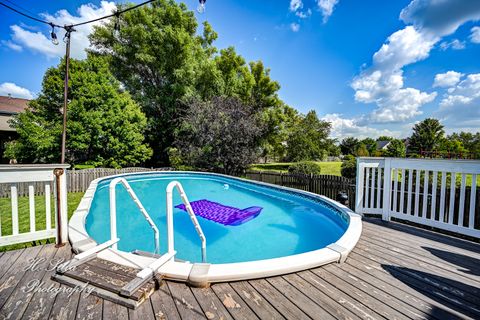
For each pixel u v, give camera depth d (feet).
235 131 41.45
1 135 51.08
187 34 50.60
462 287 6.48
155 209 21.90
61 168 8.77
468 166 9.66
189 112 44.50
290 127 71.72
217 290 6.23
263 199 26.30
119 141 39.40
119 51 48.42
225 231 16.52
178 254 13.03
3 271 6.95
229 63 59.67
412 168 11.69
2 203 22.17
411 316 5.32
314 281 6.73
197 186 33.78
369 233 10.78
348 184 22.95
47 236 8.89
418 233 10.80
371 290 6.31
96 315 5.20
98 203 23.02
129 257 7.36
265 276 6.82
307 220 18.84
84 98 35.22
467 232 9.62
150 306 5.54
